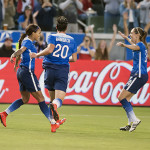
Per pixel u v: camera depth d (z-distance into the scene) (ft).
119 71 142.31
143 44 82.64
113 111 126.62
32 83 78.07
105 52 173.78
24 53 77.25
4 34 164.96
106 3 184.24
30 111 118.93
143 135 76.38
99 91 142.51
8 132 73.82
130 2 183.52
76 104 142.41
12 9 178.81
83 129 82.43
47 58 75.10
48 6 179.93
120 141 66.95
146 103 143.23
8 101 139.54
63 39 74.74
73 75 142.10
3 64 139.74
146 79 83.97
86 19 186.39
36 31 77.97
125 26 183.32
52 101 78.64
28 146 58.03
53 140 65.21
